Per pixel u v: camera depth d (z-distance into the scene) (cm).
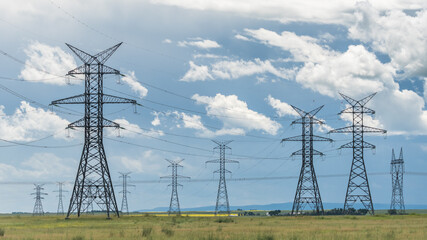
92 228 7606
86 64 11938
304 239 4831
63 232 6406
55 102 11694
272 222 10369
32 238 5078
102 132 11969
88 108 11950
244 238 4950
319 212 17588
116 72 11962
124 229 7125
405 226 7925
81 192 11900
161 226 8056
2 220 11894
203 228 7388
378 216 14975
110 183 12144
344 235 5331
